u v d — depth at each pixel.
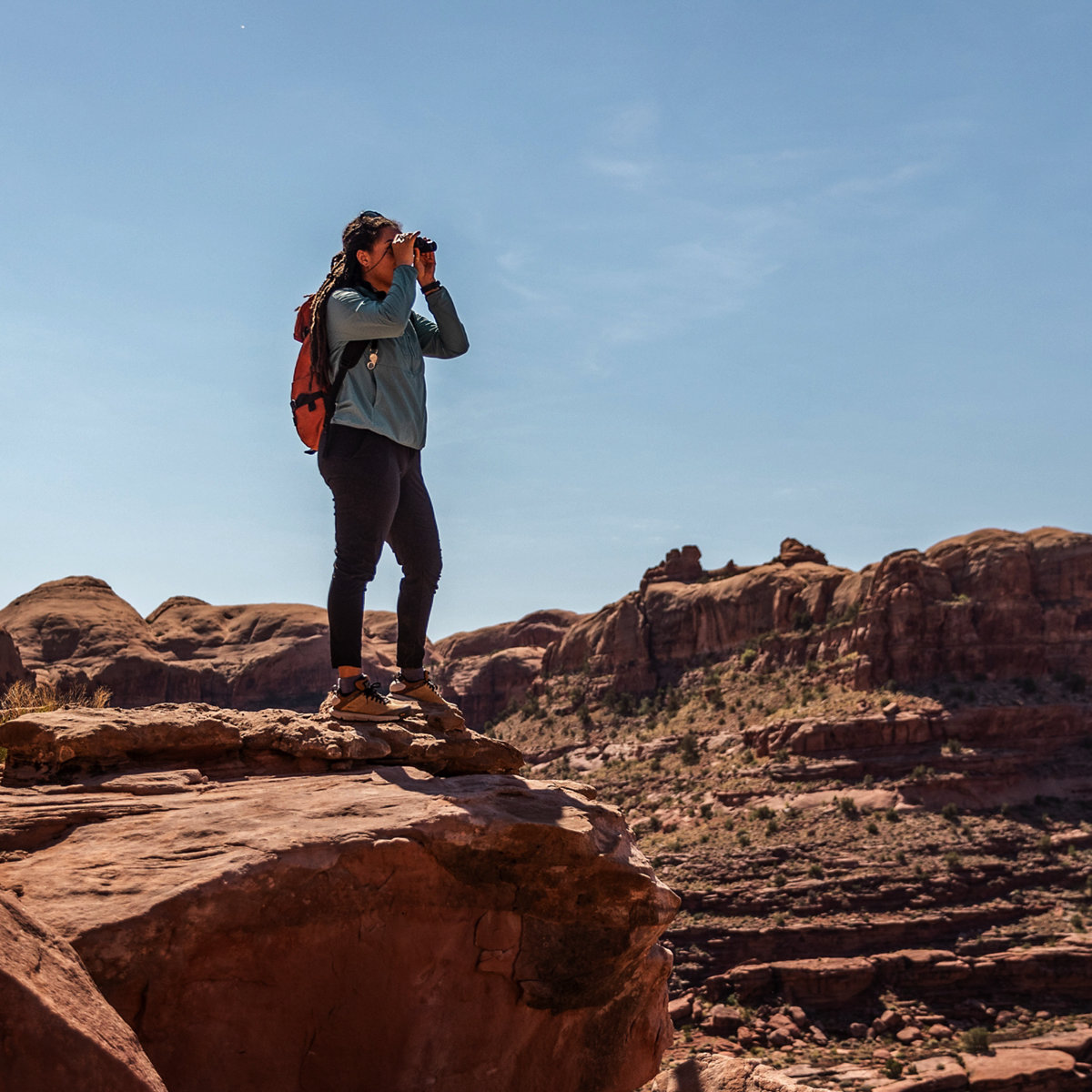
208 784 4.75
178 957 3.73
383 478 5.69
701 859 99.19
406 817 4.48
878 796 108.25
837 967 78.94
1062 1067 63.84
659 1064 5.61
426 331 6.42
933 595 134.12
